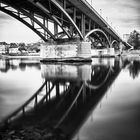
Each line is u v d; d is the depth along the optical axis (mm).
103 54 93375
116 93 12578
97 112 8344
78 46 42531
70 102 10352
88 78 20531
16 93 13055
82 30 42844
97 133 6059
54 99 11156
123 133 6004
